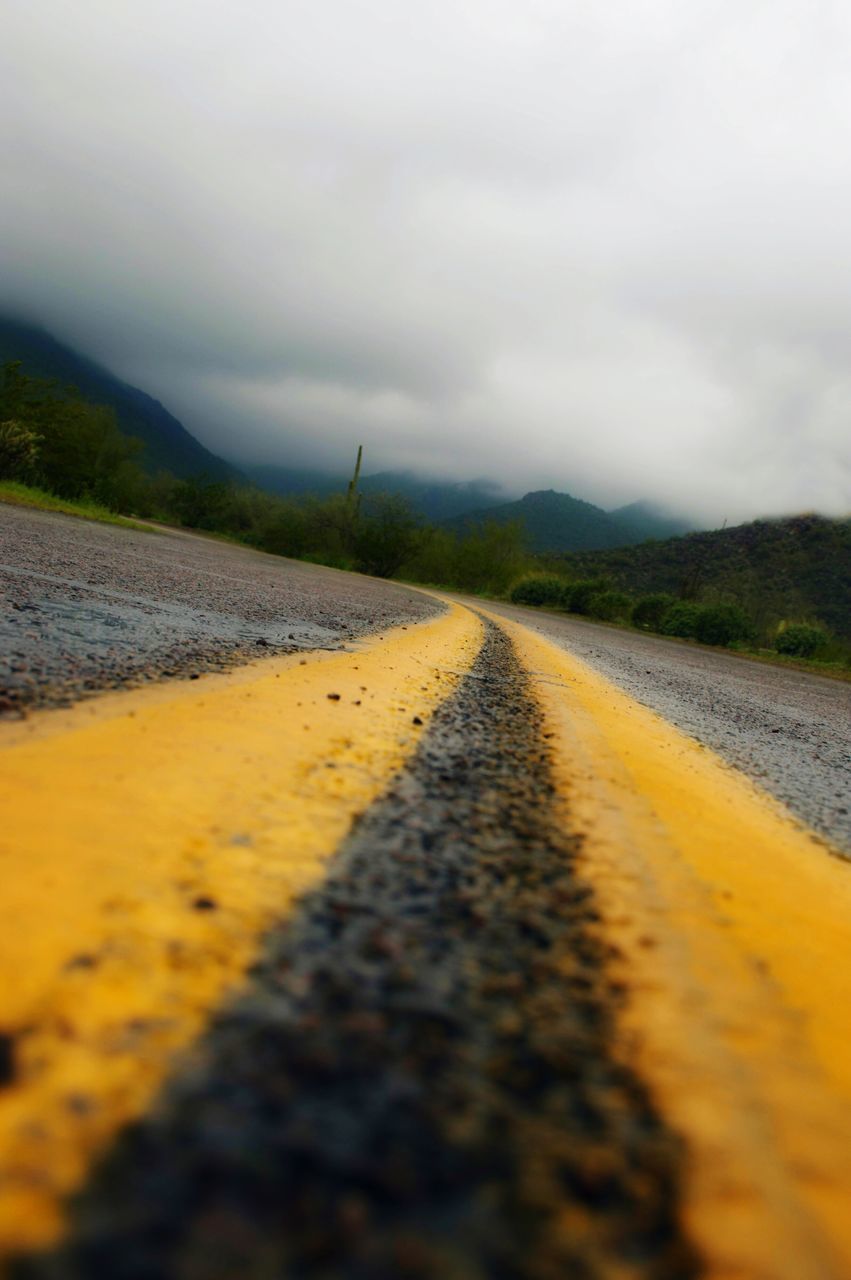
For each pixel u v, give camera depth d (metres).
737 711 5.32
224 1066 0.55
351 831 1.16
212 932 0.76
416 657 4.29
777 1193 0.50
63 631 2.84
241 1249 0.39
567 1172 0.49
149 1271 0.36
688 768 2.37
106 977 0.64
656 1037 0.68
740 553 106.50
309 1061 0.57
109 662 2.37
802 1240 0.46
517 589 38.34
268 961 0.72
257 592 7.97
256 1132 0.49
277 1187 0.44
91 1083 0.51
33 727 1.43
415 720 2.30
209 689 2.14
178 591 5.83
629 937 0.91
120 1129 0.47
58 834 0.92
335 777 1.47
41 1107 0.48
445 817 1.32
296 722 1.90
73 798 1.06
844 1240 0.47
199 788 1.22
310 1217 0.42
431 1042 0.63
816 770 3.05
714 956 0.90
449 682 3.50
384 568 46.50
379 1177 0.46
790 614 81.31
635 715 3.62
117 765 1.26
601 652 10.22
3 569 4.77
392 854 1.09
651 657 12.07
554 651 7.88
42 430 24.44
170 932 0.74
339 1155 0.47
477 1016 0.68
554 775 1.81
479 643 6.77
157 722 1.62
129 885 0.82
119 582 5.54
